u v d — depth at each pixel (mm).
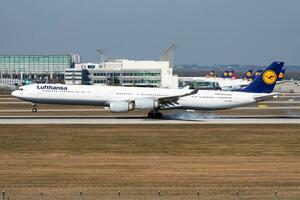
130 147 191125
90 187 128625
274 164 161250
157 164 160250
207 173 146625
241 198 116688
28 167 155000
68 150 184500
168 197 117750
